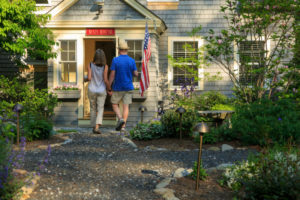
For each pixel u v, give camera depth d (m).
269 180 3.58
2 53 13.02
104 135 8.01
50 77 11.52
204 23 12.52
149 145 6.93
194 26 12.55
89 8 11.38
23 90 10.71
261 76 9.84
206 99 11.65
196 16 12.56
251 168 4.00
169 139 7.50
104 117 11.41
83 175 4.70
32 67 13.27
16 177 3.75
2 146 3.63
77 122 11.44
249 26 9.18
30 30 10.66
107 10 11.35
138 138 7.49
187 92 11.62
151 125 7.93
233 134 7.18
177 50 12.70
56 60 11.52
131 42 11.48
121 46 7.93
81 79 11.46
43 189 4.02
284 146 6.08
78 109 11.42
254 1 9.02
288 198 3.46
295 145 6.14
